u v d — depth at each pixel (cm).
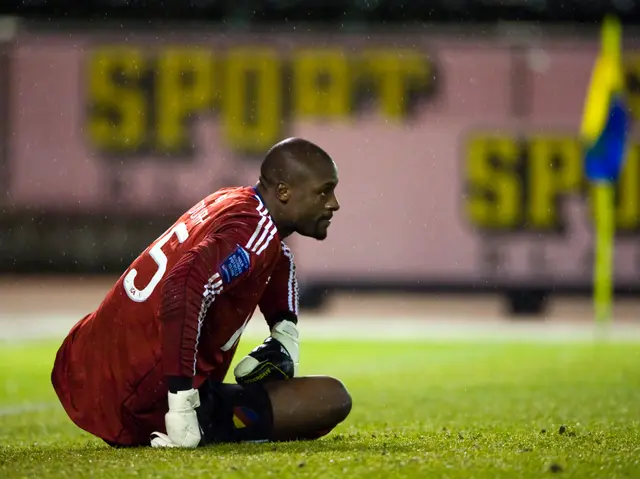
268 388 1434
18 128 6194
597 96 4478
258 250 1334
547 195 6112
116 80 6153
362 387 2702
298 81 6122
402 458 1212
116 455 1280
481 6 6625
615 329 5200
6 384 2817
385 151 6156
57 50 6181
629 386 2673
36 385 2797
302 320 5775
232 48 6119
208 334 1379
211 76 6116
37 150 6203
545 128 6128
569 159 6100
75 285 7831
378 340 4500
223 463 1172
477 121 6147
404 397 2448
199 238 1344
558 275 6112
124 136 6159
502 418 1953
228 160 6119
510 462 1184
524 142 6128
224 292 1359
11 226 6241
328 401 1430
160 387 1366
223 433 1409
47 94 6188
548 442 1417
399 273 6181
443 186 6162
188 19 6688
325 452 1282
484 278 6141
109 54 6162
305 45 6134
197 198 6156
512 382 2802
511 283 6128
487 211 6138
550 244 6119
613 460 1216
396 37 6162
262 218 1359
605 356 3675
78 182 6203
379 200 6166
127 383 1374
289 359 1478
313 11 6669
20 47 6178
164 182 6159
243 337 4438
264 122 6103
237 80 6112
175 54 6138
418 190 6162
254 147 6112
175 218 6184
